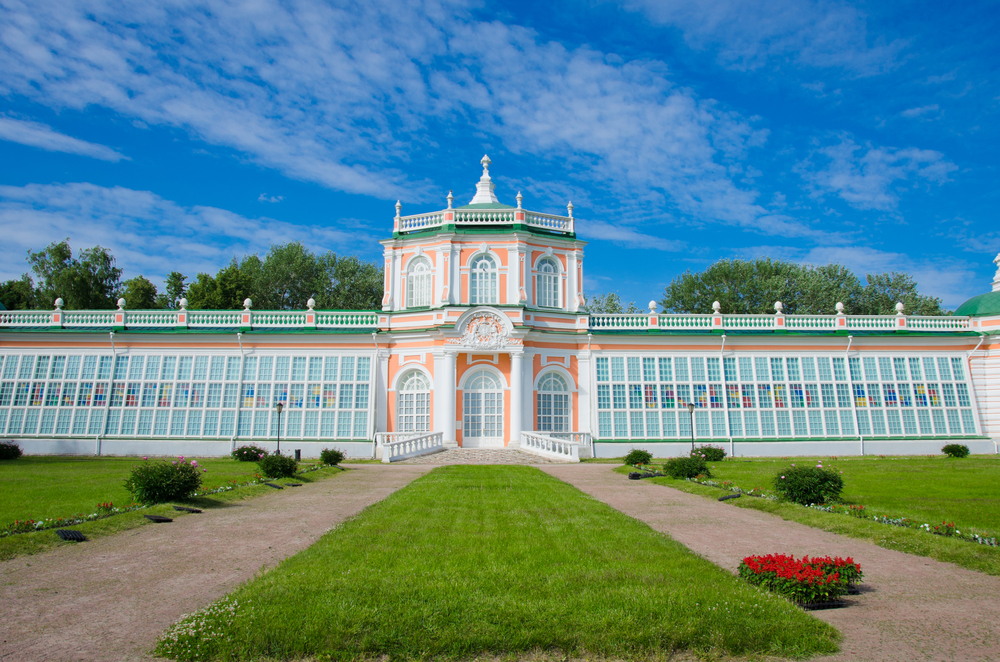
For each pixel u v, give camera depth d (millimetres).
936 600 10516
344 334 40562
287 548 13203
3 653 8117
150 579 11086
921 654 8414
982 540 13375
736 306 68312
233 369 40156
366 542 13188
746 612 9336
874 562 12773
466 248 41531
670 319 42906
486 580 10562
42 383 39781
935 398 42250
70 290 61531
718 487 21938
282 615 9023
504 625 8953
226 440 39062
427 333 39906
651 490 22406
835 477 18172
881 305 71312
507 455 35656
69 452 38781
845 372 42188
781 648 8594
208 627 8672
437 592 9930
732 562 12477
